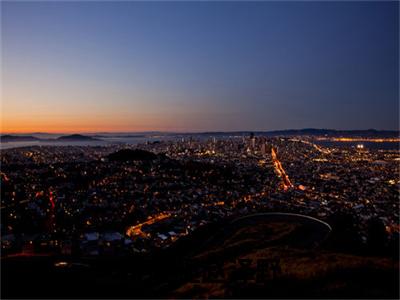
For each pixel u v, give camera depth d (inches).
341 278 654.5
